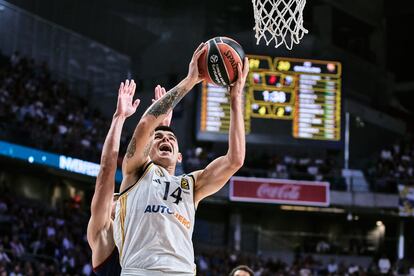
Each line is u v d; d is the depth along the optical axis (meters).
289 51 27.08
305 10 30.39
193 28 29.34
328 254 27.19
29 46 26.47
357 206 25.98
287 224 28.03
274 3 5.80
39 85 24.91
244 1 29.17
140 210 4.15
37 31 26.72
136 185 4.24
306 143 23.47
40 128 22.12
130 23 29.08
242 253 25.80
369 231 28.20
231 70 4.38
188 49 29.19
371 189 26.41
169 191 4.22
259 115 23.44
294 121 23.50
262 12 5.79
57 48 27.28
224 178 4.35
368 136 29.36
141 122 4.29
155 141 4.49
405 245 27.95
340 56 29.27
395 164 27.69
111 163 4.28
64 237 21.19
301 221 28.09
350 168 28.27
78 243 21.95
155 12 29.62
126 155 4.34
